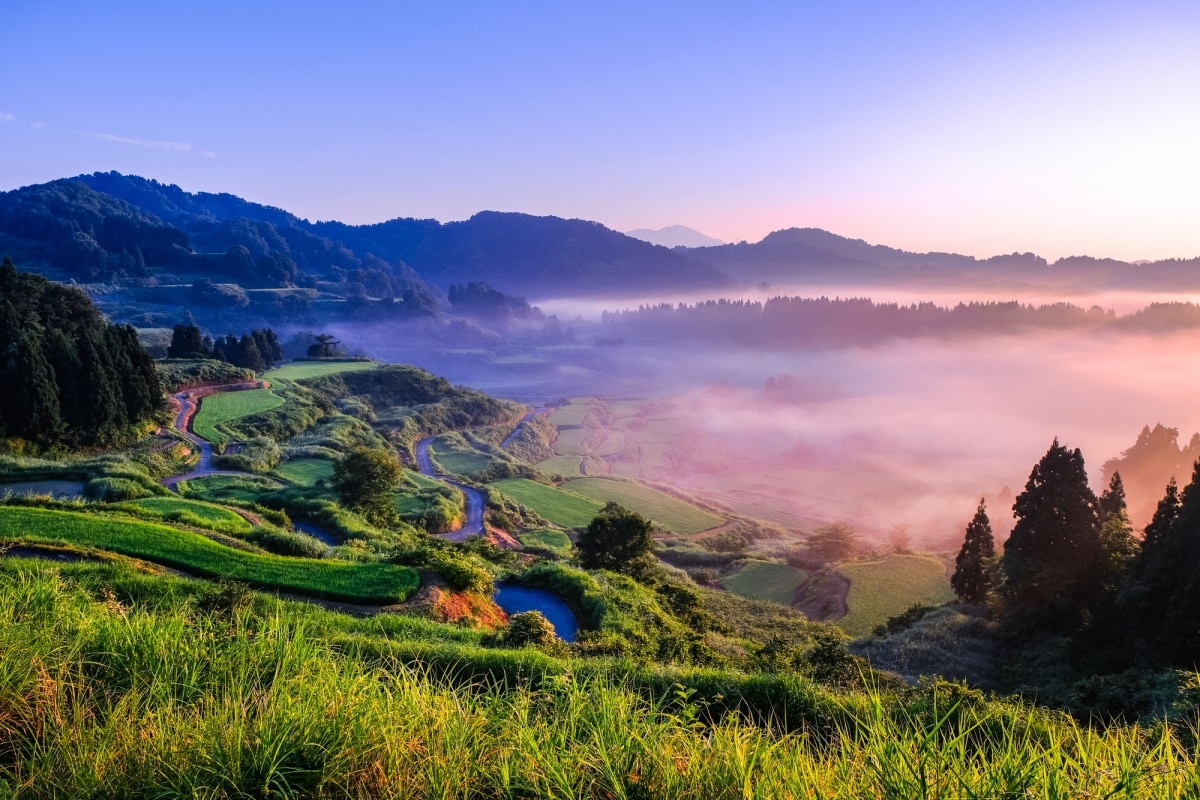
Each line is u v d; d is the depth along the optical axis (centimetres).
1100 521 4225
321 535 4525
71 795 349
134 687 454
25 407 5394
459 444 13125
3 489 3838
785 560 8650
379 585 2455
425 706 421
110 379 6500
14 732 403
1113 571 4003
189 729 393
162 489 4341
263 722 384
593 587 3095
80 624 577
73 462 4584
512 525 8175
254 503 4694
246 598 1201
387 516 5550
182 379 9994
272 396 10344
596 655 1825
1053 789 320
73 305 7800
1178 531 3444
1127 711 2170
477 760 381
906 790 323
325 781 358
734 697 1077
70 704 451
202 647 555
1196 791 319
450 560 2841
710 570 8225
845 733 408
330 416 10938
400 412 13625
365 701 415
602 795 358
